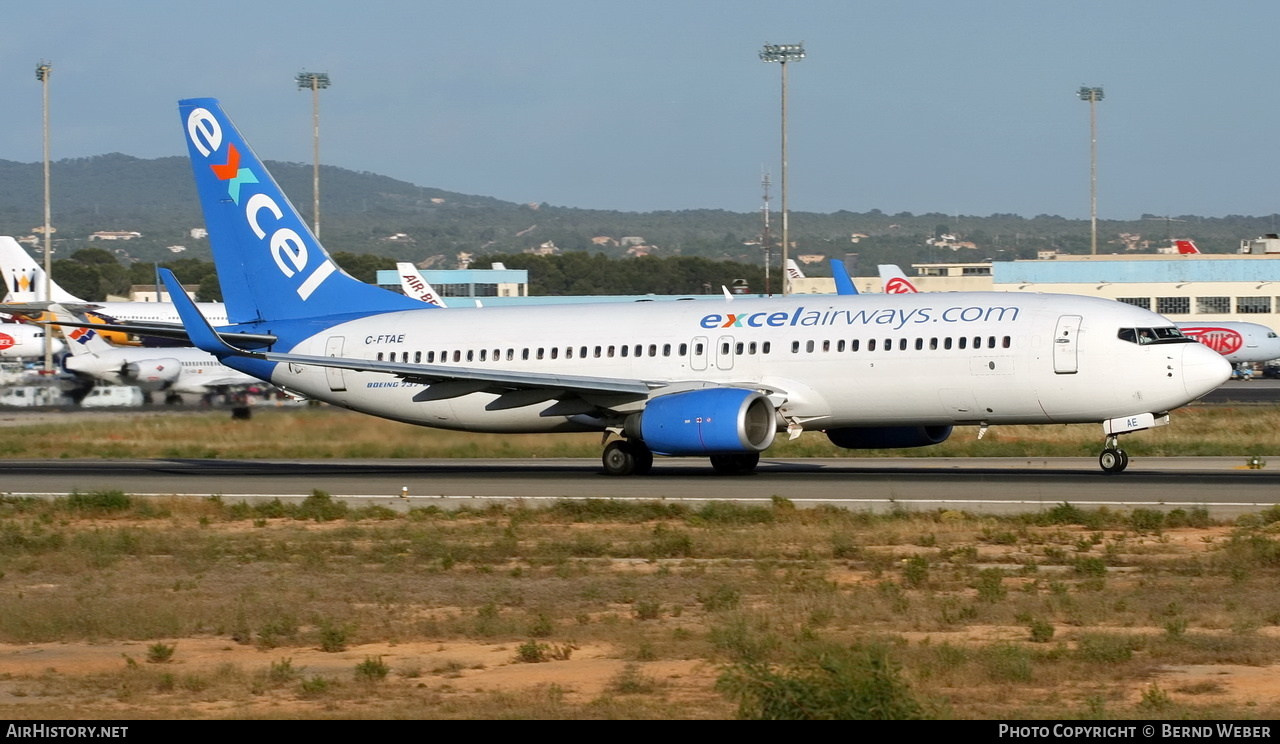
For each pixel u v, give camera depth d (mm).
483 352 161625
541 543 100438
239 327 175250
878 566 87875
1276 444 184375
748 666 50750
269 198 172625
